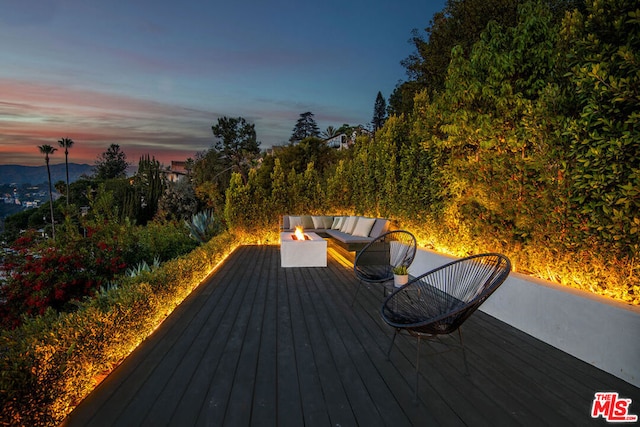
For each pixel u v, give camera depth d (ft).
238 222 30.63
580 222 8.95
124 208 59.98
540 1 11.94
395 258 16.65
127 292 9.30
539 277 10.60
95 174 160.45
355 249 20.54
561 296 8.82
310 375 7.47
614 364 7.46
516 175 11.10
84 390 6.61
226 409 6.16
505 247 12.00
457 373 7.56
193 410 6.14
